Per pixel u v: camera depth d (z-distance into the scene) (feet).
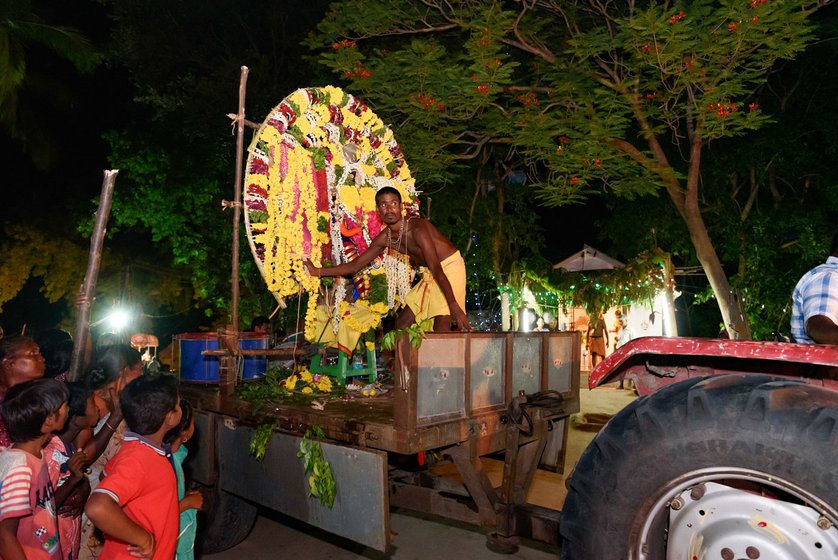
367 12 31.17
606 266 46.88
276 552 15.08
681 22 25.70
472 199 51.62
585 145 30.45
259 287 50.49
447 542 15.51
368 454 9.73
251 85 51.65
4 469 7.72
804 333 8.78
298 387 15.07
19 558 7.45
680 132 43.27
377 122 17.67
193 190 49.08
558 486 18.53
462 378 10.72
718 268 33.24
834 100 43.75
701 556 6.59
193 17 53.57
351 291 16.71
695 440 6.45
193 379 15.51
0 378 9.62
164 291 59.93
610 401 35.76
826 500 5.88
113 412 9.82
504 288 49.47
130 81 60.23
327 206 16.14
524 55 35.86
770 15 25.35
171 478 8.61
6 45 43.52
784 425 6.09
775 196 47.26
